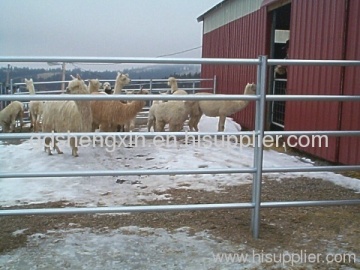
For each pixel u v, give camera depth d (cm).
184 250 298
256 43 1051
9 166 607
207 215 378
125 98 304
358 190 475
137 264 275
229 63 312
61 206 407
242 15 1174
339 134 352
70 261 279
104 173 312
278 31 1298
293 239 322
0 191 464
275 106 1004
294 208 403
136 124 1230
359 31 570
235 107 864
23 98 294
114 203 416
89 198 435
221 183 499
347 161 596
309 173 562
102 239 317
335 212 392
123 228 342
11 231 336
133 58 298
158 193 454
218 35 1448
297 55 766
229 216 375
